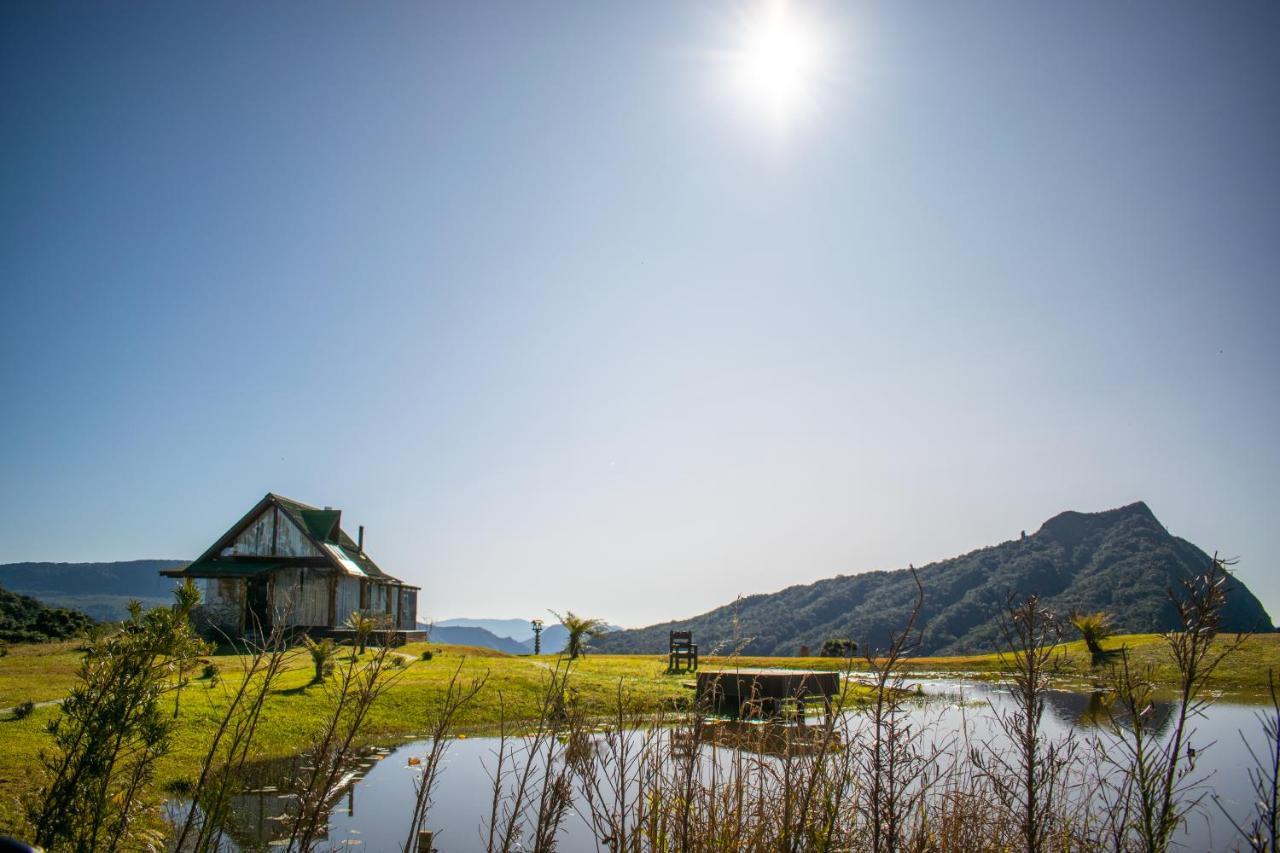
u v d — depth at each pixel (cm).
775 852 532
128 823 654
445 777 1320
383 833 995
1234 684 2456
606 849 693
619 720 569
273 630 593
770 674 1661
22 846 238
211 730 1442
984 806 588
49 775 646
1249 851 770
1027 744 488
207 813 548
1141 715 483
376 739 1616
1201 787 1144
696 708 593
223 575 3438
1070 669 2853
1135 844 511
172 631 667
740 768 596
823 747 521
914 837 535
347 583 3909
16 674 2109
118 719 633
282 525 3734
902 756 503
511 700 1975
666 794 595
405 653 3045
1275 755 424
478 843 876
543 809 546
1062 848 542
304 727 1552
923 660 3656
